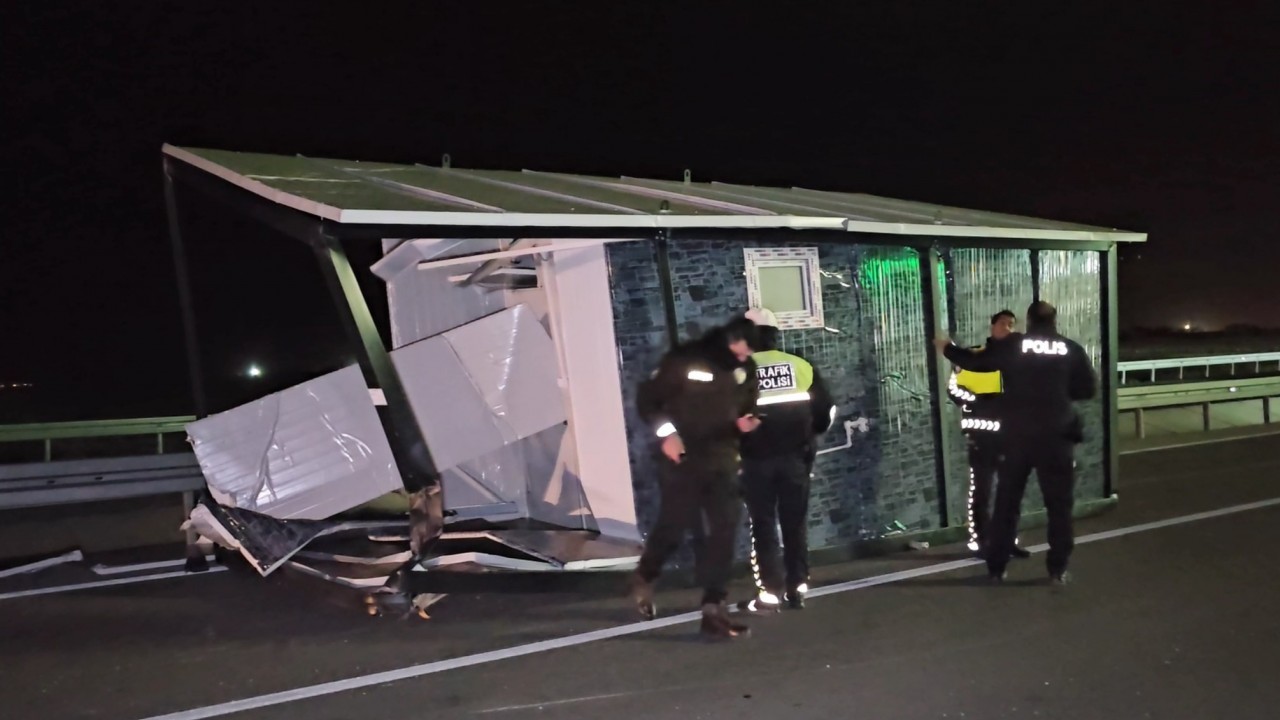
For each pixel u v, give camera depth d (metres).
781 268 7.25
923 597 6.57
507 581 6.20
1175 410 16.61
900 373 7.80
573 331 7.03
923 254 7.92
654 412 5.79
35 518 9.52
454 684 5.11
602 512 7.08
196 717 4.72
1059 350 6.63
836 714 4.75
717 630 5.75
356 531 7.23
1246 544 7.87
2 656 5.55
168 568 7.46
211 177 7.24
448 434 6.61
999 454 6.81
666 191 8.77
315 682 5.14
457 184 7.77
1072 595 6.60
